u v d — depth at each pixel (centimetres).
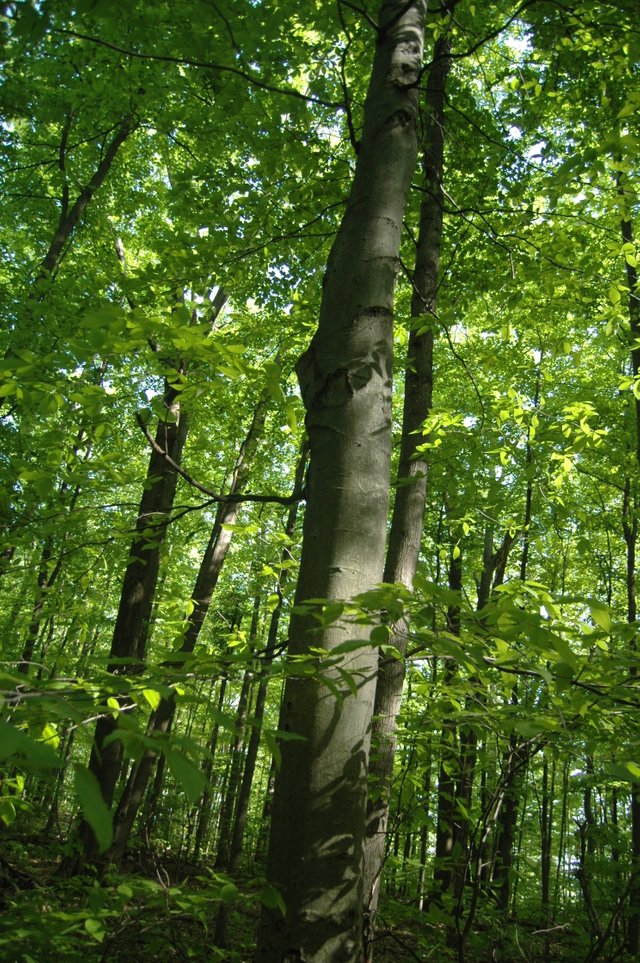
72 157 1050
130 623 795
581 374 1139
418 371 549
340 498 238
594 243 698
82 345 216
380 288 263
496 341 882
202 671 192
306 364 264
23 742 91
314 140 526
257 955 198
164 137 1012
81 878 397
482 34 604
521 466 492
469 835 383
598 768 284
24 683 134
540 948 473
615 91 619
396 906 351
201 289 497
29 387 276
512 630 185
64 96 829
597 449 979
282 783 211
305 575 234
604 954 509
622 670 207
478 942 392
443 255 711
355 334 256
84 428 386
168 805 1048
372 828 379
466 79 750
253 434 1033
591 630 218
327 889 196
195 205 585
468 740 423
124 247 1195
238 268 538
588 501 1303
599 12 455
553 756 312
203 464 1238
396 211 277
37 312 634
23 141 982
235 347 212
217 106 498
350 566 230
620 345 1067
